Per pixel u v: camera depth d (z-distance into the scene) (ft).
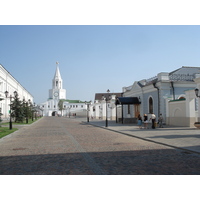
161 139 41.86
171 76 84.07
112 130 66.90
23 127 83.61
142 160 25.22
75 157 27.09
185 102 70.90
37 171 20.95
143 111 97.66
